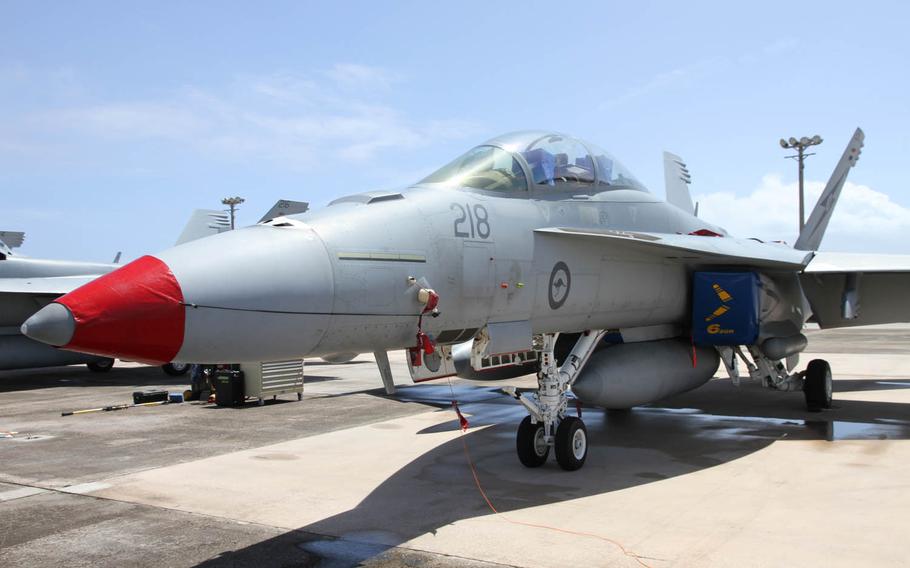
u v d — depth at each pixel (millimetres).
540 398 7148
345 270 4977
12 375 19469
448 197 6160
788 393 12906
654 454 7691
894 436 8547
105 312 3982
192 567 4461
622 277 7684
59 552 4777
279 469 7270
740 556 4434
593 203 7582
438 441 8742
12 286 16906
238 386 12383
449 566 4387
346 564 4461
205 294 4301
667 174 15938
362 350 5402
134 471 7277
